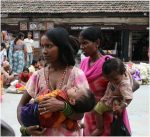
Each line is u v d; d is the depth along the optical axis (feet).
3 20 109.70
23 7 110.11
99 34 17.28
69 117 13.16
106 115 16.71
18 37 66.44
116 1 112.06
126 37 112.57
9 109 36.73
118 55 113.50
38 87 13.83
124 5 111.34
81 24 110.83
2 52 55.16
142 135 26.68
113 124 16.52
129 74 17.11
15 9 109.50
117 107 16.26
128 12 110.22
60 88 13.53
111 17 111.14
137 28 111.65
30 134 13.30
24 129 13.35
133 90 17.54
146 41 114.21
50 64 13.85
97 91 17.02
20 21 109.91
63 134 13.25
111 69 16.21
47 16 109.60
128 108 38.32
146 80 61.21
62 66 13.75
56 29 13.58
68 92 13.10
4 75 51.24
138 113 35.70
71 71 13.66
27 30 109.70
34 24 109.19
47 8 109.91
